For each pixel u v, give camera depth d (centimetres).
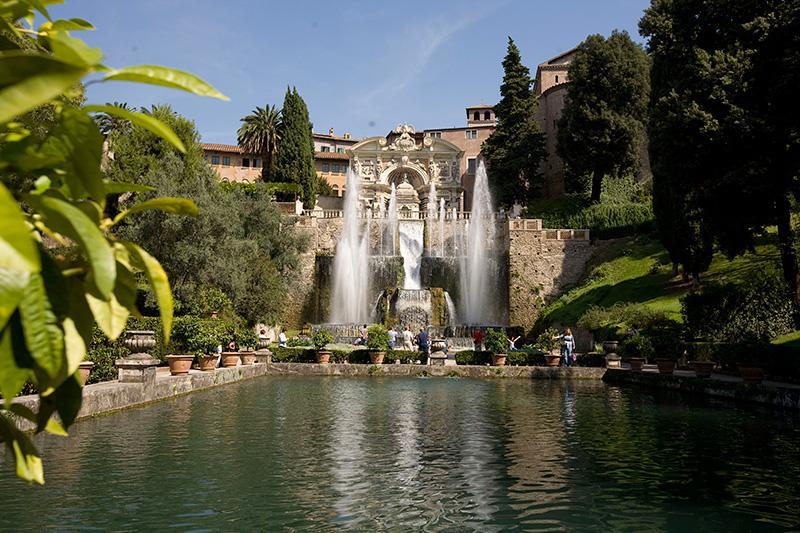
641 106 5591
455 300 5000
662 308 3256
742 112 2117
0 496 647
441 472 793
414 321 4297
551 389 2023
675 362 2184
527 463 852
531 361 2800
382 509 626
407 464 838
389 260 4903
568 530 567
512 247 4969
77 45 131
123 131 4206
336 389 1950
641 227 4875
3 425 158
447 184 7169
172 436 1021
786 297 2236
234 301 3166
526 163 6438
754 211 2314
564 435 1084
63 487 688
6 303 104
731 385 1677
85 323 150
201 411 1344
